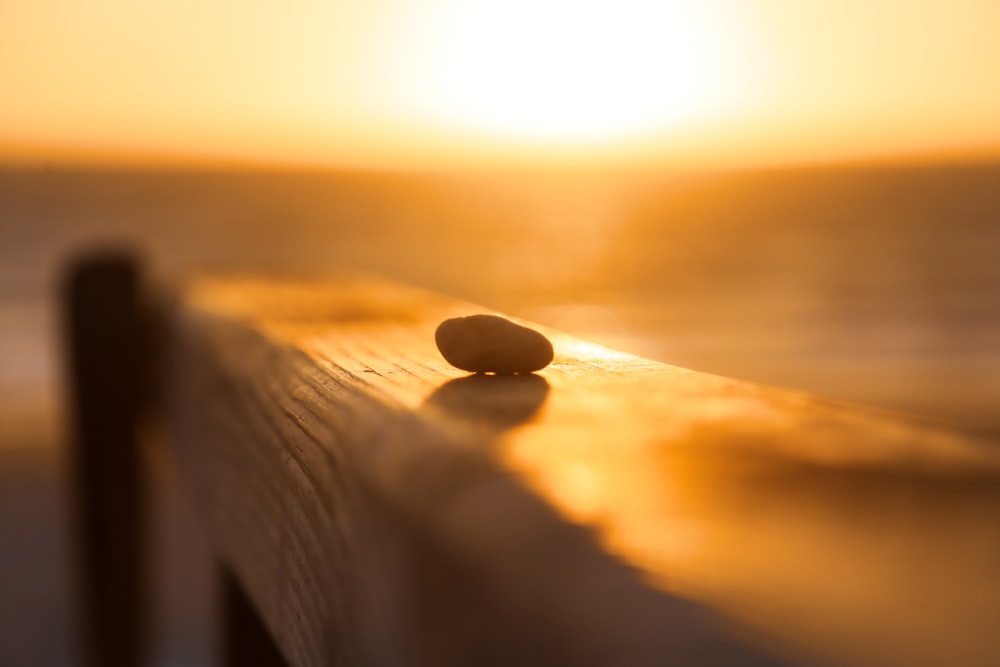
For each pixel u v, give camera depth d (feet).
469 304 2.19
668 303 25.27
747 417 0.98
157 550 9.17
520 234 37.91
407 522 0.87
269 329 1.70
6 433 15.57
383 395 1.11
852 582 0.56
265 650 1.58
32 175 41.19
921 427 0.93
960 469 0.80
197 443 1.93
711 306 24.76
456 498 0.83
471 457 0.88
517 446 0.91
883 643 0.48
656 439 0.92
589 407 1.06
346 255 33.96
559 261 31.91
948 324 22.26
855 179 51.60
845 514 0.69
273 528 1.29
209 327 1.95
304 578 1.14
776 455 0.87
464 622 0.74
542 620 0.63
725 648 0.50
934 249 30.63
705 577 0.58
